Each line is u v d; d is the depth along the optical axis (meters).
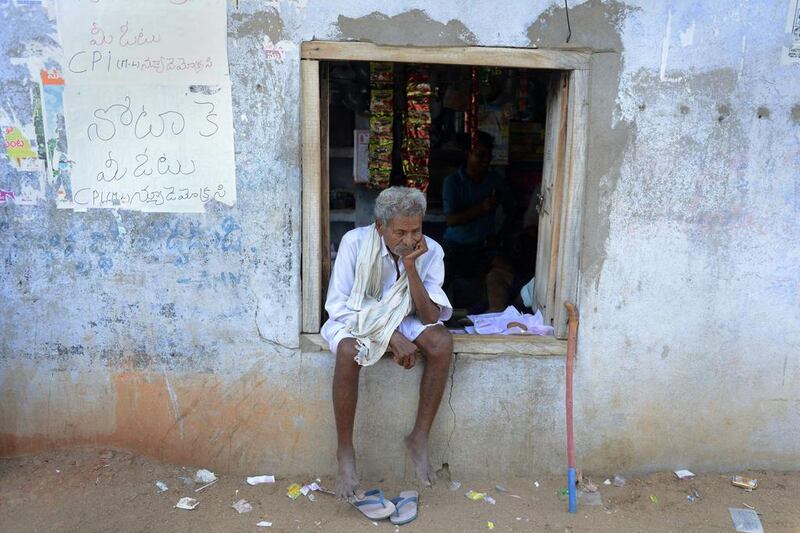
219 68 2.57
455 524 2.67
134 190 2.66
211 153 2.64
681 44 2.65
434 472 2.93
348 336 2.59
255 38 2.56
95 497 2.70
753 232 2.82
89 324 2.78
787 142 2.75
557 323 2.89
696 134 2.72
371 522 2.66
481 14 2.59
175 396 2.86
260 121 2.62
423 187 3.18
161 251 2.71
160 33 2.54
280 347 2.81
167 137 2.62
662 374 2.93
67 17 2.52
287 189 2.68
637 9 2.62
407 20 2.58
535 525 2.68
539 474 3.02
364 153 3.79
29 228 2.68
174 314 2.78
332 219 4.20
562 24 2.62
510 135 4.10
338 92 3.59
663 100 2.69
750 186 2.78
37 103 2.58
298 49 2.57
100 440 2.91
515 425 2.95
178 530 2.56
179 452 2.92
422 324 2.70
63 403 2.85
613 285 2.83
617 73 2.66
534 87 3.68
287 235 2.72
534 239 3.80
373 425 2.90
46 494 2.69
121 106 2.59
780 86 2.71
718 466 3.06
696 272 2.84
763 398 2.99
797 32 2.66
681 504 2.83
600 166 2.73
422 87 3.04
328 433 2.91
